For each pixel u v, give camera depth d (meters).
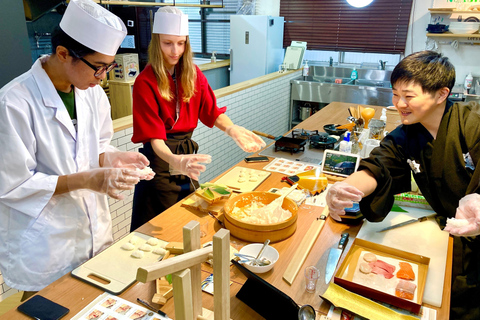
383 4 5.07
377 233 1.53
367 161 1.53
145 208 2.17
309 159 2.42
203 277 1.30
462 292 1.49
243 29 5.14
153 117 1.93
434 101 1.38
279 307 1.10
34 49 4.52
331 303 1.16
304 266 1.35
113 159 1.65
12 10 2.32
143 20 4.73
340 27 5.43
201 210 1.74
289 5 5.63
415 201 1.78
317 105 5.59
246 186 1.98
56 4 3.69
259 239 1.49
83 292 1.22
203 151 3.55
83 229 1.57
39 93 1.40
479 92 4.47
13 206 1.38
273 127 5.03
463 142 1.42
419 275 1.27
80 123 1.54
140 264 1.34
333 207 1.38
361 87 4.82
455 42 4.77
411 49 5.14
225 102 3.76
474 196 1.24
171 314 1.12
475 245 1.46
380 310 1.12
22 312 1.12
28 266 1.46
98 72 1.36
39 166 1.46
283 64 5.40
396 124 3.13
